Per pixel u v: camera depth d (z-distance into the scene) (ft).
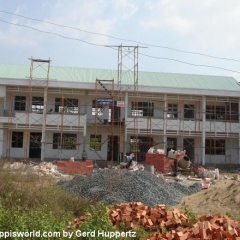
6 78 112.88
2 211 25.67
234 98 123.03
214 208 44.70
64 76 125.70
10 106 117.70
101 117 121.49
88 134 120.98
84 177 56.49
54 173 77.56
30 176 54.80
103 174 54.34
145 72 140.05
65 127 114.21
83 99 122.31
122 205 35.58
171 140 124.06
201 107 122.72
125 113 116.78
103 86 113.39
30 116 113.29
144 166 96.73
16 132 118.52
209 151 124.57
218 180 79.46
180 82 130.93
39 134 119.55
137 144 116.16
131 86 117.08
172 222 31.58
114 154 121.08
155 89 117.39
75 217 35.40
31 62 113.80
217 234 25.93
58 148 118.73
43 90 116.26
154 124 117.50
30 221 23.58
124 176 54.19
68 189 51.98
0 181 39.19
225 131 120.37
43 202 35.14
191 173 91.25
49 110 120.98
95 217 26.99
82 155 112.57
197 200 50.29
